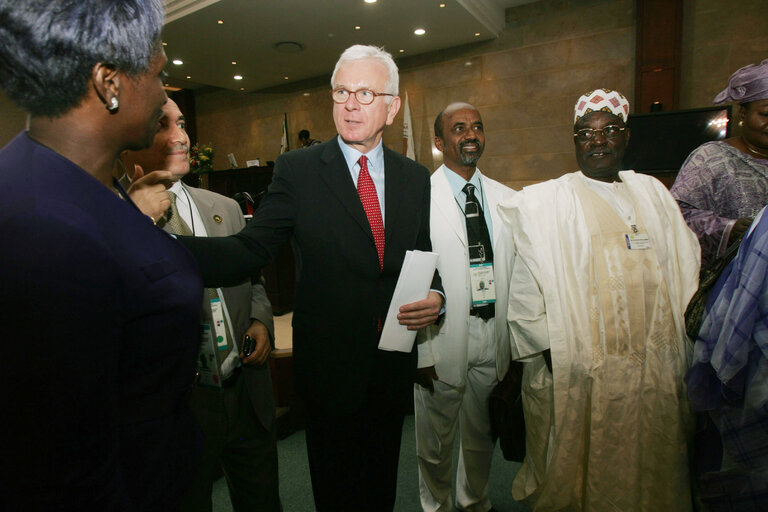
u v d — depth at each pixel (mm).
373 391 1165
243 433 1294
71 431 413
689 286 1404
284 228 1061
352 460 1177
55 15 424
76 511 433
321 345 1108
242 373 1279
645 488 1345
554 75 5195
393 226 1148
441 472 1690
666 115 4066
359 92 1090
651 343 1355
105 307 443
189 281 574
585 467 1371
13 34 423
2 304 385
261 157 8266
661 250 1411
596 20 4918
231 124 8594
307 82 7492
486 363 1740
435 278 1290
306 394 1135
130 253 493
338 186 1095
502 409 1559
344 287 1091
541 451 1435
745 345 1047
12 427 394
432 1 4480
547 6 5172
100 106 484
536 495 1440
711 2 4309
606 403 1332
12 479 401
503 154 5594
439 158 6105
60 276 404
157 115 558
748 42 4191
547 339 1371
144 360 526
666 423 1326
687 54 4453
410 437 2404
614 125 1453
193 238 902
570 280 1374
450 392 1646
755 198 1541
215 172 6207
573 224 1418
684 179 1681
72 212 436
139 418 534
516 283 1475
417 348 1399
